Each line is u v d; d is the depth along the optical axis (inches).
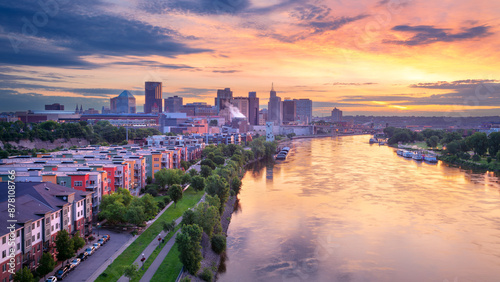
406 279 5442.9
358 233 7160.4
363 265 5856.3
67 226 5310.0
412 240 6820.9
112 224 6574.8
